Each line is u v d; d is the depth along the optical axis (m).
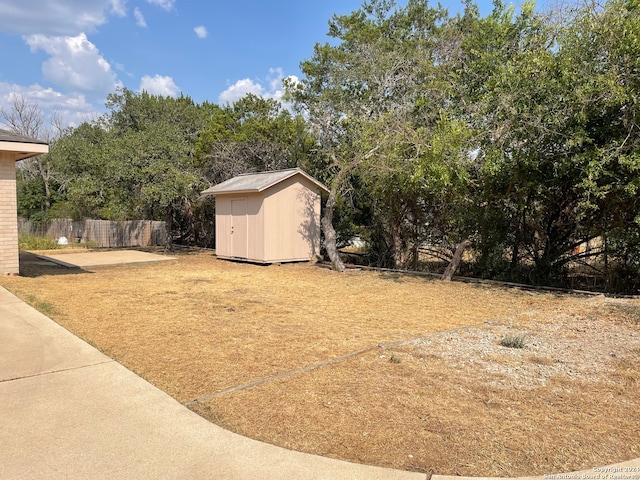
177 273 11.25
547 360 4.36
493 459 2.56
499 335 5.32
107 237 20.34
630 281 9.51
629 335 5.37
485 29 10.71
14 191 9.60
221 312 6.52
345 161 12.27
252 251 13.72
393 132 10.35
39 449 2.62
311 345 4.85
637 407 3.31
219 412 3.15
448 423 2.99
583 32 7.83
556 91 8.16
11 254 9.66
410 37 16.06
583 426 2.98
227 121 19.12
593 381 3.81
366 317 6.42
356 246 16.34
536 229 10.52
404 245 13.34
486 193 10.18
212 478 2.35
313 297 8.07
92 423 2.96
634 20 7.16
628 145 7.64
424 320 6.29
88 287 8.59
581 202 8.52
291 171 13.78
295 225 13.98
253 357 4.39
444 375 3.90
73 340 4.82
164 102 23.45
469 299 8.12
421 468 2.46
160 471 2.41
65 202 25.30
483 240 10.66
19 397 3.36
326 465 2.48
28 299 7.05
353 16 17.25
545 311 6.84
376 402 3.32
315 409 3.20
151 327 5.54
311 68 16.09
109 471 2.41
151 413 3.11
